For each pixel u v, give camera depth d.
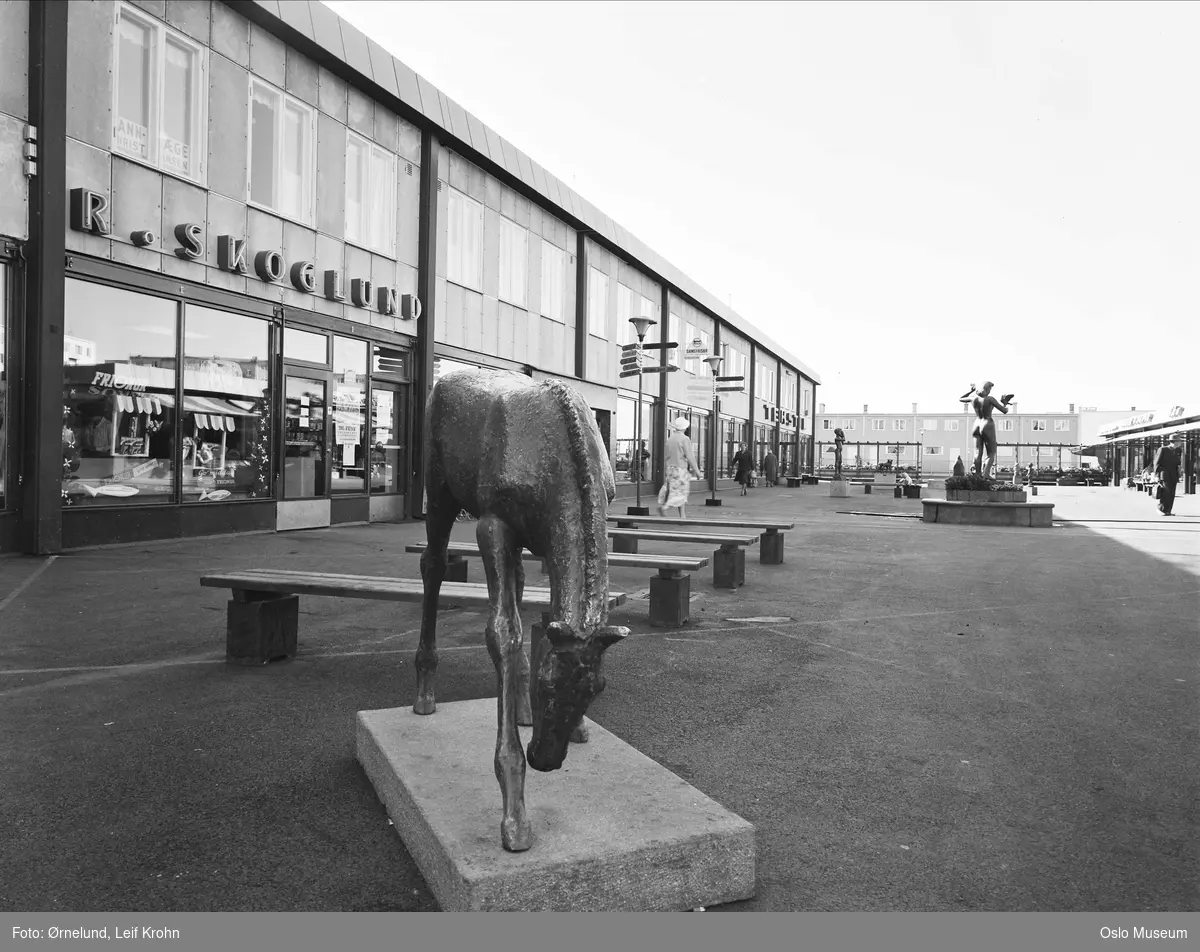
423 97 17.55
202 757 3.96
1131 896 2.83
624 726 4.58
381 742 3.53
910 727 4.62
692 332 38.19
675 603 7.20
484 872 2.45
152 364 12.23
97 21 11.22
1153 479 41.19
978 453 21.89
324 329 15.41
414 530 15.20
